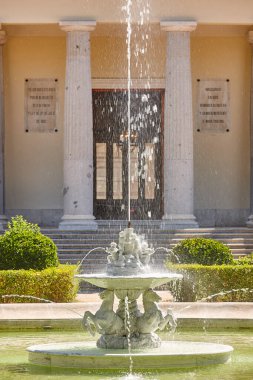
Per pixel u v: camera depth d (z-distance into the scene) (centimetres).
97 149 4112
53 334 1973
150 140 4091
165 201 3691
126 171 4084
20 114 4106
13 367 1546
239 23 3731
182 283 2544
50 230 3534
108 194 4091
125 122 4084
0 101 3962
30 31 4056
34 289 2473
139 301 2427
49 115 4116
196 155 4134
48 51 4100
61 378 1435
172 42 3706
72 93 3706
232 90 4125
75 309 2183
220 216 4091
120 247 1662
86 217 3672
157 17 3700
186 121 3697
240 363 1575
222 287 2536
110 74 4075
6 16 3725
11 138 4103
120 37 4075
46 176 4116
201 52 4109
